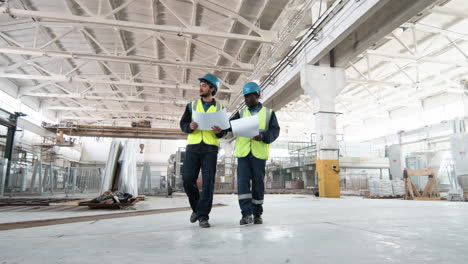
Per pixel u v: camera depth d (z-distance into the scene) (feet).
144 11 55.98
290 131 153.89
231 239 7.68
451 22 59.82
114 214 15.48
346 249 6.26
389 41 68.33
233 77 87.97
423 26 57.82
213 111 10.94
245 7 51.47
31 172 51.44
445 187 62.18
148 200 32.96
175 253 6.01
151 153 160.97
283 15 50.72
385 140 126.52
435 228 9.43
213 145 10.98
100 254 5.94
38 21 58.49
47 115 119.03
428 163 65.36
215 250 6.29
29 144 102.42
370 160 78.48
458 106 95.14
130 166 27.09
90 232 9.16
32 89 92.43
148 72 89.81
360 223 10.92
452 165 49.73
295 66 53.31
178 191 80.23
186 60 73.77
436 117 102.78
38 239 7.83
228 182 83.46
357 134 143.74
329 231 8.94
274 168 106.11
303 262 5.17
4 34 60.80
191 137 11.11
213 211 17.76
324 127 47.39
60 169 55.11
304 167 85.20
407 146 113.09
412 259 5.32
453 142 48.14
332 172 46.57
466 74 83.97
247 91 11.82
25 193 45.50
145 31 59.31
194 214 11.66
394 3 35.47
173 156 90.58
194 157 11.00
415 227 9.70
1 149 90.68
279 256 5.66
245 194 11.17
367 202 27.94
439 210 17.24
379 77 88.79
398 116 120.16
